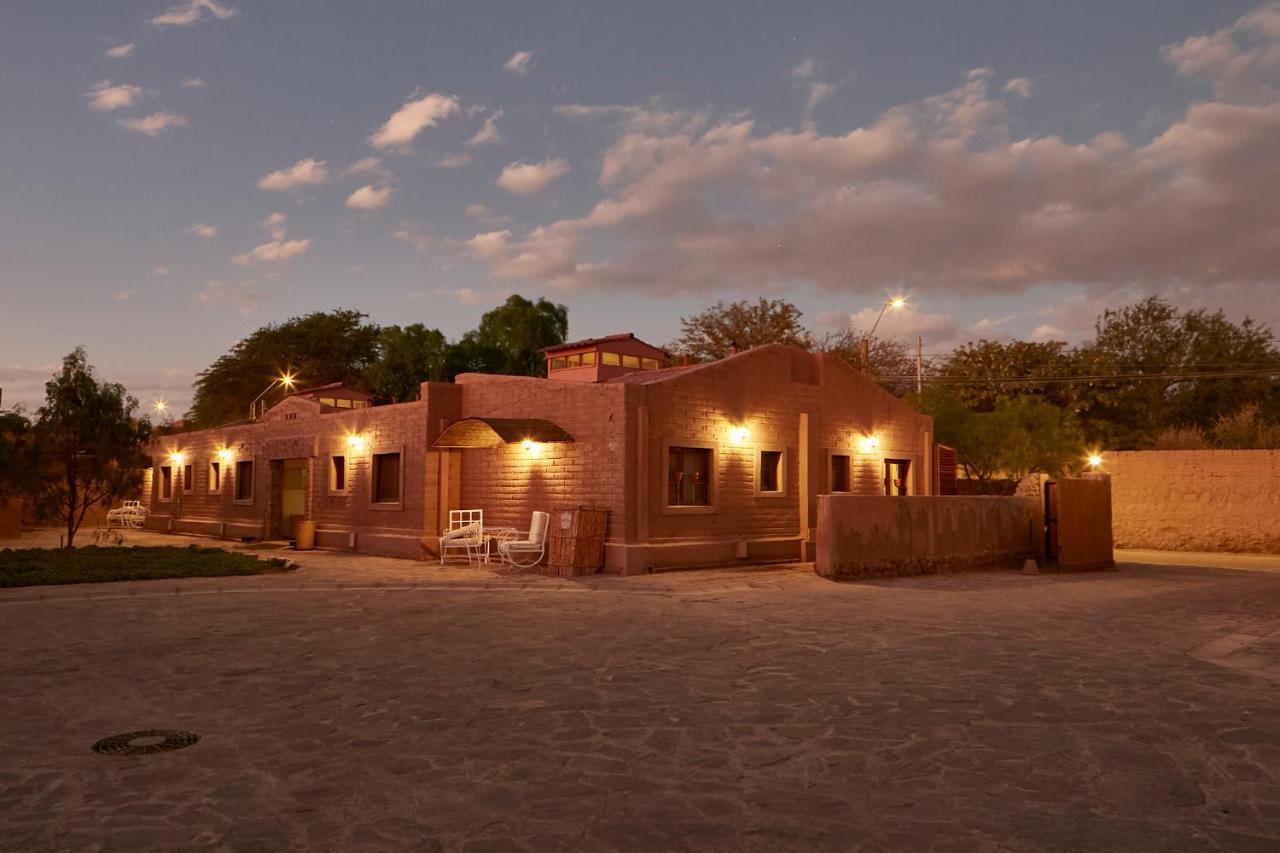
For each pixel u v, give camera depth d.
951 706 6.55
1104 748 5.48
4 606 12.38
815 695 6.91
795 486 20.31
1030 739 5.68
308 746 5.57
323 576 16.14
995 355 43.41
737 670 7.90
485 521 20.11
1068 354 43.66
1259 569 20.23
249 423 31.20
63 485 19.83
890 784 4.81
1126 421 44.06
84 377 19.30
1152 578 17.62
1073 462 32.97
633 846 3.96
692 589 14.48
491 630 10.26
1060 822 4.25
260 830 4.16
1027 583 16.20
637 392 17.23
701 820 4.29
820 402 21.03
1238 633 10.09
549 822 4.26
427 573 16.84
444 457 20.53
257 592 14.08
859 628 10.42
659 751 5.43
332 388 33.91
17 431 18.92
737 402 19.16
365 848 3.95
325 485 24.38
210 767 5.14
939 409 32.53
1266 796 4.62
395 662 8.29
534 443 19.02
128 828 4.19
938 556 18.08
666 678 7.56
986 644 9.29
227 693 7.03
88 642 9.42
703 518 18.25
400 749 5.49
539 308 53.12
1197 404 45.41
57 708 6.57
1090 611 12.06
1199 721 6.12
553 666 8.09
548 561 17.22
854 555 16.39
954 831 4.14
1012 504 20.20
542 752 5.42
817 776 4.95
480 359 50.78
